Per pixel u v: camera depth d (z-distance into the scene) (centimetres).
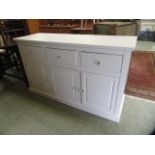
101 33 371
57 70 149
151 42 467
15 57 254
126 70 108
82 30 402
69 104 170
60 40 135
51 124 145
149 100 173
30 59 165
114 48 102
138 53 344
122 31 362
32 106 174
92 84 133
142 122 142
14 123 148
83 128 138
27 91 208
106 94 131
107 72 117
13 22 345
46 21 461
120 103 130
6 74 249
